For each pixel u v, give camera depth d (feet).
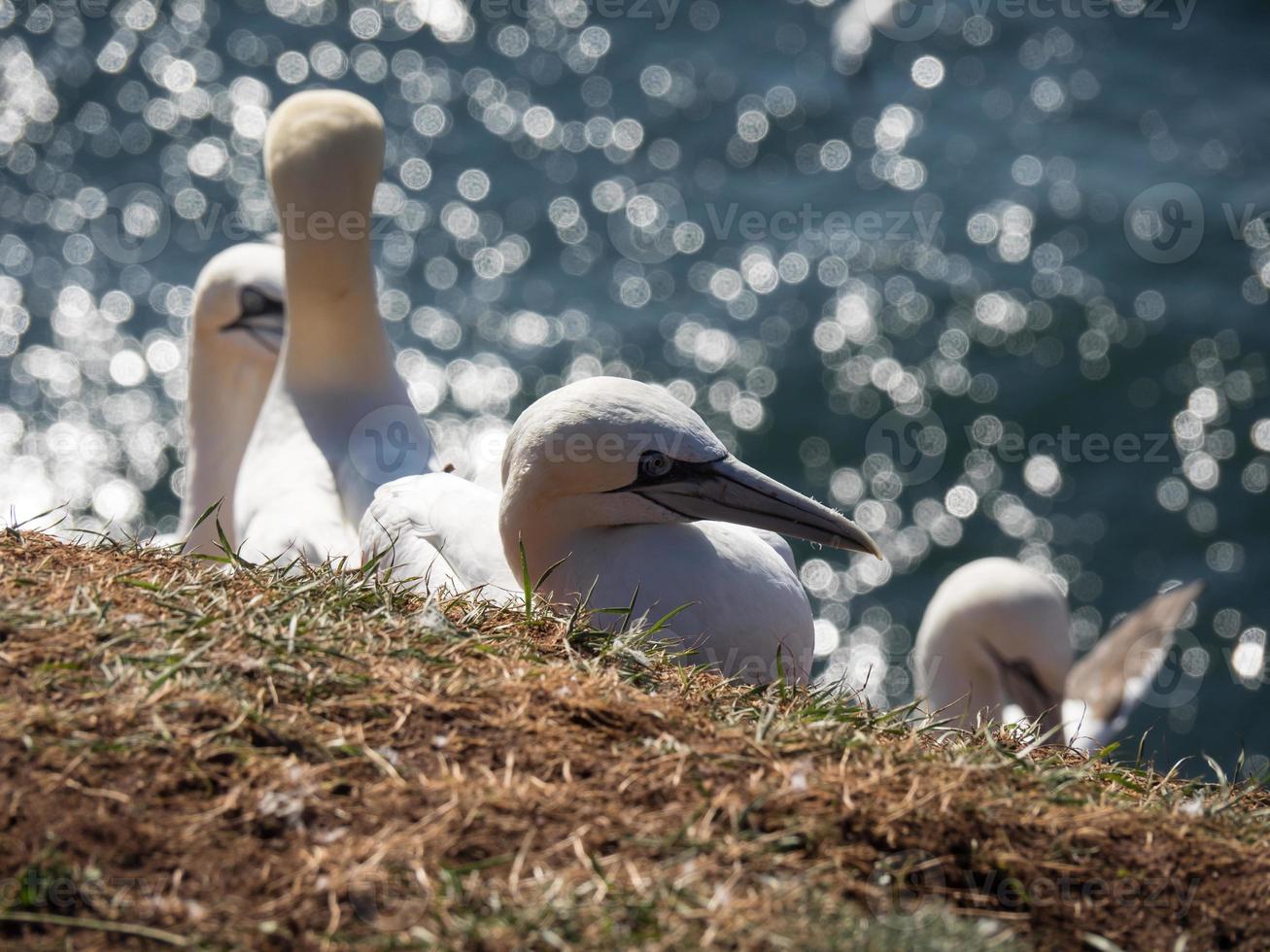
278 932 13.96
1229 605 63.46
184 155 93.86
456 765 16.15
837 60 100.37
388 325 80.02
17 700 15.83
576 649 19.75
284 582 20.06
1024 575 41.27
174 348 78.38
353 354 32.19
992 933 15.02
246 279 38.78
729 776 16.61
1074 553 66.54
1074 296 79.97
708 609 22.70
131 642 17.20
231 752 15.70
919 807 16.43
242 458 39.58
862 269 82.79
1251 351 76.07
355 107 32.07
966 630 40.65
